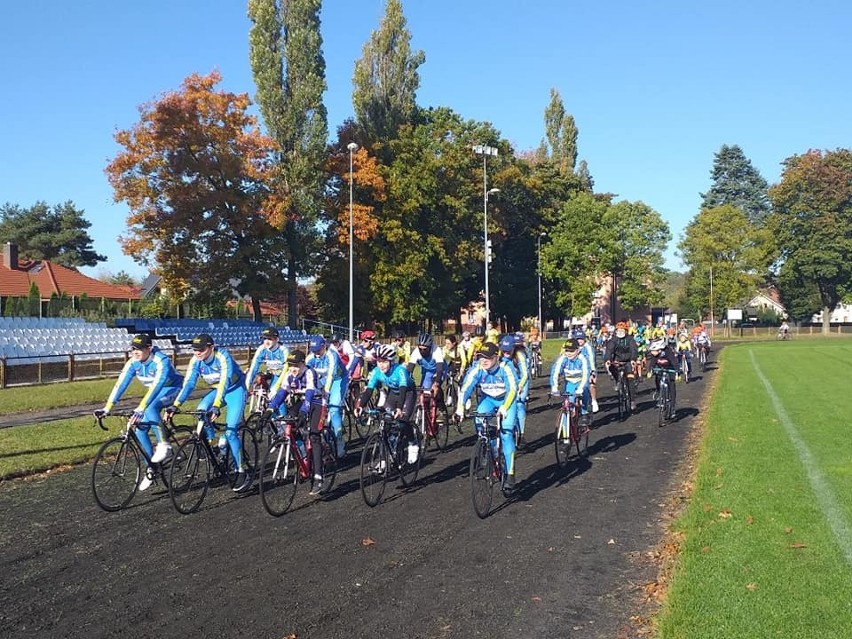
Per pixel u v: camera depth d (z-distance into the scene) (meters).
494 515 7.81
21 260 53.94
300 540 6.97
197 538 7.07
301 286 61.31
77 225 73.44
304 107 40.25
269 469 7.92
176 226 38.53
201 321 40.72
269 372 13.03
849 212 70.94
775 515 7.07
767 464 9.51
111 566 6.27
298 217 41.25
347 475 9.97
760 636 4.47
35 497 8.84
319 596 5.51
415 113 49.97
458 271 51.53
